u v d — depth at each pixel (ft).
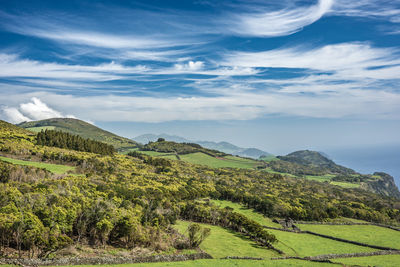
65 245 128.16
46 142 483.51
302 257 195.42
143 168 480.23
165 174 465.06
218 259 166.81
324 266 176.96
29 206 135.13
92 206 153.28
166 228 193.47
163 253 156.76
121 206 183.83
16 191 150.51
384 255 214.90
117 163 447.83
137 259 141.90
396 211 413.18
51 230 127.44
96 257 131.13
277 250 206.69
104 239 146.30
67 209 143.54
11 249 118.42
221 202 374.43
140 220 171.63
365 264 187.32
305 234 270.05
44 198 149.18
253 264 164.86
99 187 216.33
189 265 146.20
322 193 549.13
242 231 250.37
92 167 367.04
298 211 321.52
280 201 366.43
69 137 543.80
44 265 114.32
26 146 399.44
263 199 359.25
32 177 233.76
